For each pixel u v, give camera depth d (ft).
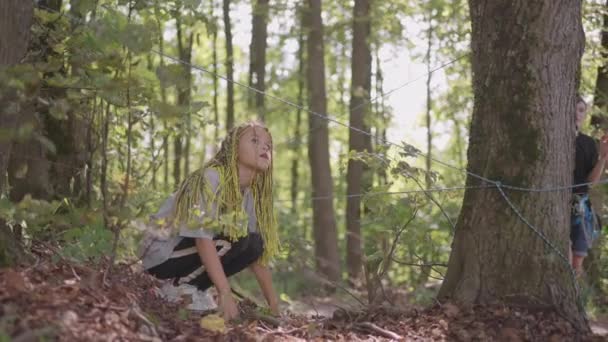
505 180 16.94
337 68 59.11
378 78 55.06
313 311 31.09
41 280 12.54
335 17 52.95
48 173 19.66
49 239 16.85
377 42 48.83
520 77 16.85
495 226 16.96
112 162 22.53
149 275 15.46
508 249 16.83
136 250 16.40
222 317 14.20
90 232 15.46
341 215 62.03
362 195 18.98
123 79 13.51
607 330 24.45
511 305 16.63
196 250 15.24
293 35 47.37
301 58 56.85
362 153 18.94
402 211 19.67
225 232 14.21
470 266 17.15
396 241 18.78
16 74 12.61
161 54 14.69
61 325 11.09
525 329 16.06
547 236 16.87
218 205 14.78
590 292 29.45
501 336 15.84
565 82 17.03
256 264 16.31
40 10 15.34
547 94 16.80
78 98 14.93
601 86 32.35
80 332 11.19
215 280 14.74
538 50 16.75
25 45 13.50
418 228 20.25
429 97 50.44
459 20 43.52
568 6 16.89
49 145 13.11
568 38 16.94
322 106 46.42
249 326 14.06
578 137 19.65
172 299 15.06
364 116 46.68
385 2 45.73
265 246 16.10
